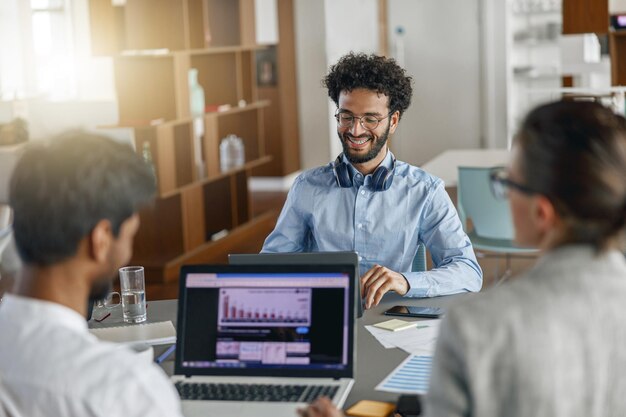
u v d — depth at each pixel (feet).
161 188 19.80
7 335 4.17
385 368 6.68
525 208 3.91
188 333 6.27
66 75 24.34
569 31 22.08
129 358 4.16
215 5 23.61
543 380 3.61
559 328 3.65
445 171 17.81
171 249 20.85
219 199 23.85
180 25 20.76
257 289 6.24
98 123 20.17
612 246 3.81
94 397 3.98
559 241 3.82
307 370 6.12
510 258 20.90
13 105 20.13
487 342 3.64
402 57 33.35
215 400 5.89
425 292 8.54
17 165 4.23
